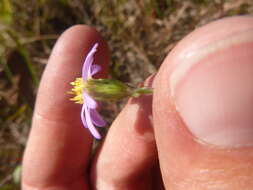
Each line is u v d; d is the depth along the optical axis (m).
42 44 0.08
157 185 0.05
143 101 0.05
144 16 0.08
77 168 0.05
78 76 0.05
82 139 0.05
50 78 0.05
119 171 0.05
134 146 0.05
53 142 0.05
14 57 0.08
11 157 0.08
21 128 0.08
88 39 0.05
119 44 0.08
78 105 0.05
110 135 0.05
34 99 0.08
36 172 0.05
